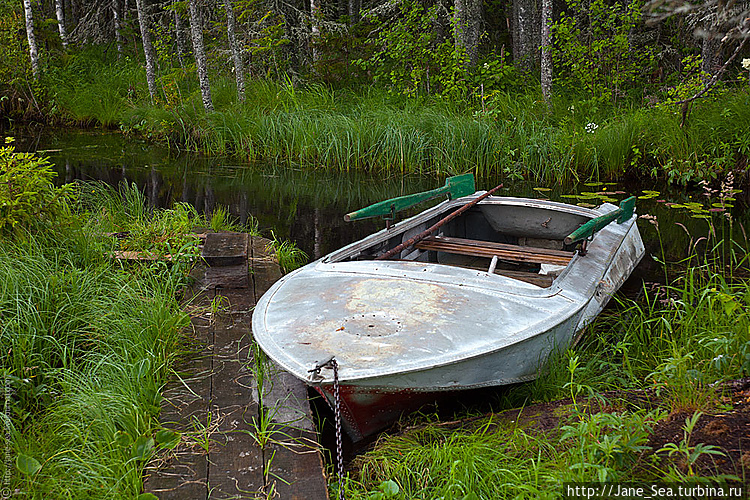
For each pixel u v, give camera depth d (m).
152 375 3.67
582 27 15.52
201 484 2.86
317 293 3.98
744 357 3.48
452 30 14.43
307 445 3.17
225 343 4.25
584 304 4.00
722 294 3.95
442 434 3.35
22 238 4.87
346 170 12.09
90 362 3.73
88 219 6.36
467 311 3.69
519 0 15.45
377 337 3.37
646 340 4.57
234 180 11.08
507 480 2.80
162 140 14.85
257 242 6.55
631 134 10.92
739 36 3.43
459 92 13.87
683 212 8.71
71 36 20.81
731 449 2.78
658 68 14.53
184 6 14.68
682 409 3.21
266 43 15.58
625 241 5.69
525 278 4.84
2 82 17.62
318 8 16.23
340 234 7.89
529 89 14.06
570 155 10.90
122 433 3.12
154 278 5.04
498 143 11.55
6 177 4.97
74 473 2.86
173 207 8.91
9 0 19.14
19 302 3.99
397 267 4.29
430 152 11.96
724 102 10.87
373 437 3.50
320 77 16.00
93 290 4.45
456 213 5.73
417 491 2.87
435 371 3.20
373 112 13.06
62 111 17.58
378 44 15.18
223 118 13.73
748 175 10.20
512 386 3.86
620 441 2.76
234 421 3.36
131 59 19.91
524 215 6.16
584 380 3.85
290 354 3.24
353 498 2.82
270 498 2.78
